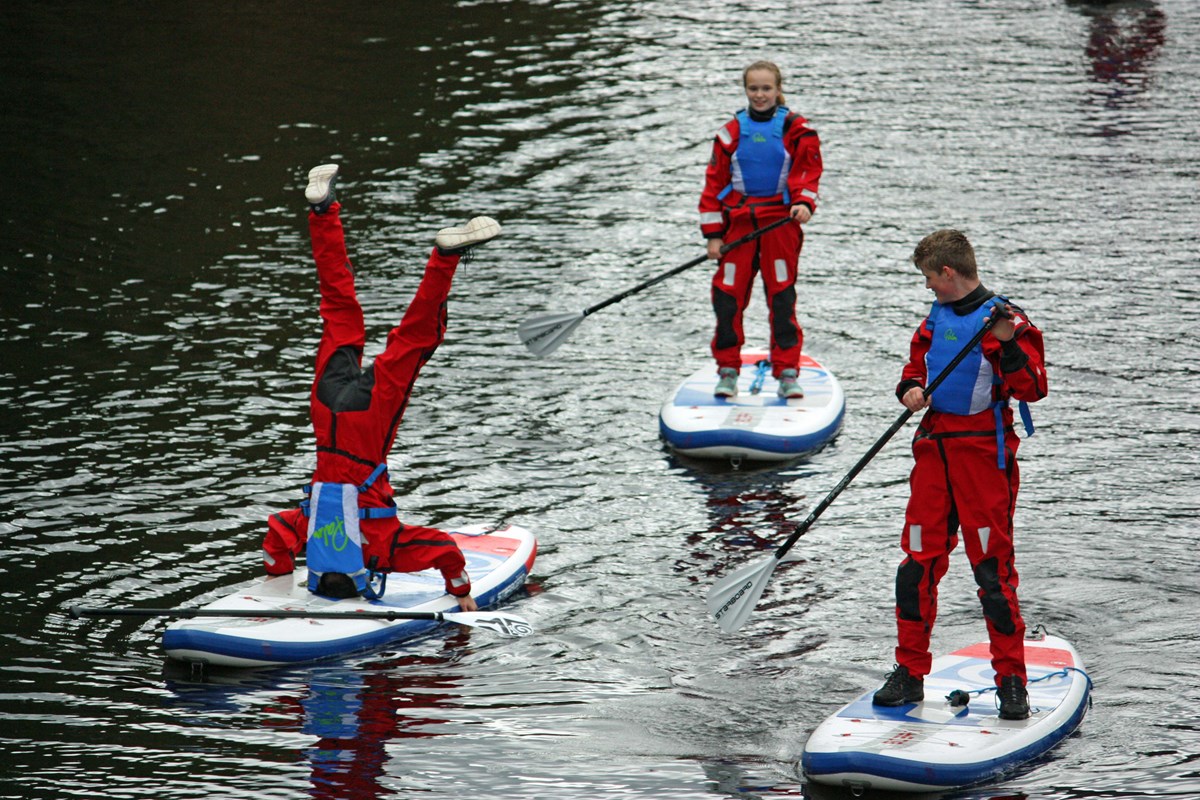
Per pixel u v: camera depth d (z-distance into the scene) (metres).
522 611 24.44
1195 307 39.09
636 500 29.19
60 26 77.00
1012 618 19.34
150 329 38.75
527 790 18.64
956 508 19.50
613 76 68.00
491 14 80.69
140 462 30.36
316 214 23.86
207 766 19.28
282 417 33.00
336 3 83.38
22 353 36.84
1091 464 29.89
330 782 18.91
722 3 83.88
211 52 72.06
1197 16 78.62
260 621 22.92
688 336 39.16
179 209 49.78
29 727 20.33
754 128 31.86
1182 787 18.14
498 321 40.16
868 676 21.84
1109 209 48.00
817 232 46.88
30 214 48.97
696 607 24.45
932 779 18.20
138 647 23.05
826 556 26.36
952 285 19.22
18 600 24.39
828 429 32.03
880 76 67.38
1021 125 58.78
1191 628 22.86
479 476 30.31
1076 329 37.72
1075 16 79.44
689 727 20.42
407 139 58.47
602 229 47.94
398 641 23.38
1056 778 18.50
